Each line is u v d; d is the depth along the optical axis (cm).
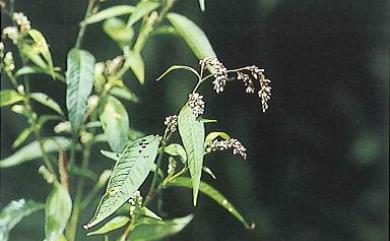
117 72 120
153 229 120
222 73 90
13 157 130
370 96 163
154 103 153
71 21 150
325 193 163
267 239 161
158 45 152
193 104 87
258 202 161
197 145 86
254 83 135
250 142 159
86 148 127
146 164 87
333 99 162
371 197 165
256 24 158
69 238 118
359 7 161
